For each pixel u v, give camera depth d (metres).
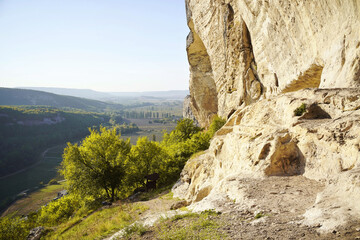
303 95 8.97
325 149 6.33
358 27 9.07
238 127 11.56
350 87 8.52
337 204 3.96
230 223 4.64
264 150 7.96
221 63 36.38
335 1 10.33
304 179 6.52
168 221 5.69
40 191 98.56
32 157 171.88
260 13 20.41
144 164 27.52
